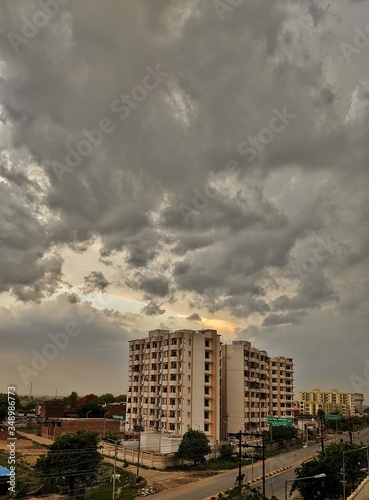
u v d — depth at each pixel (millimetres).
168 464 62406
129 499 45219
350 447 45844
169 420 74562
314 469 40156
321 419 83750
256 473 58719
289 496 46000
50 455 44438
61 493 43344
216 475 57375
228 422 83750
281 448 81875
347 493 40719
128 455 67688
